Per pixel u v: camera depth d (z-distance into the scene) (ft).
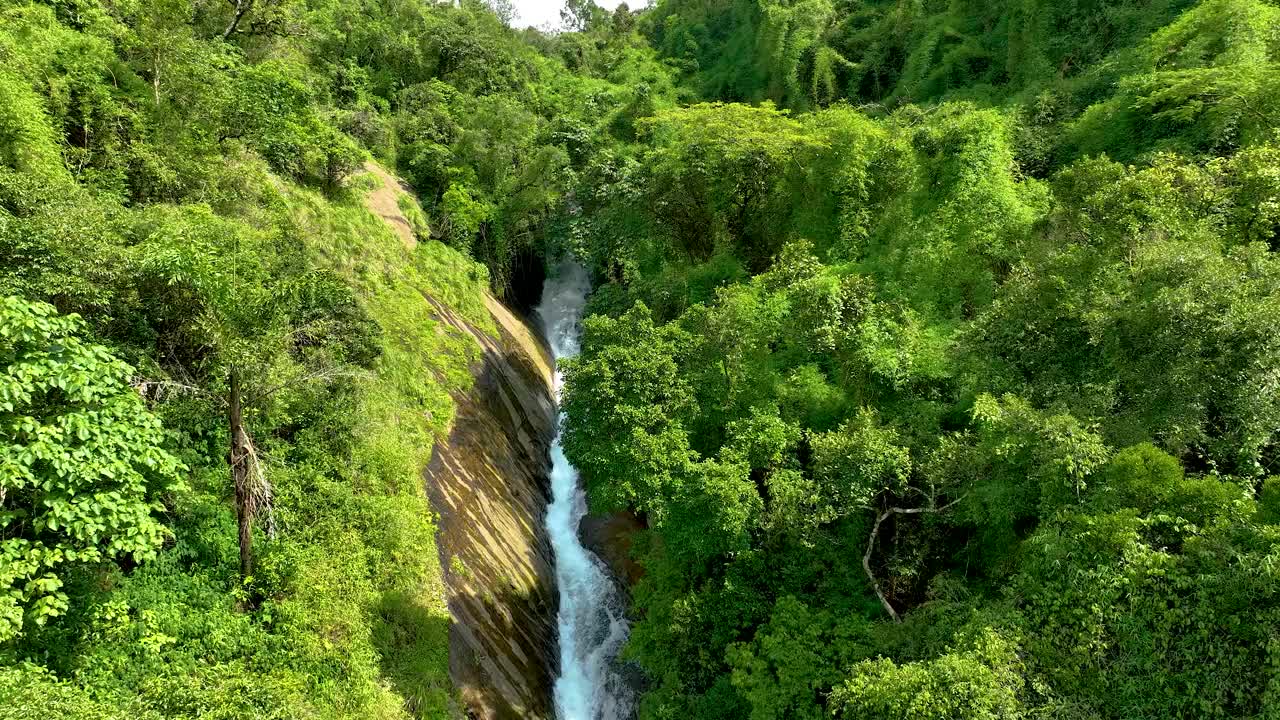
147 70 66.33
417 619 49.08
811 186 83.20
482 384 82.79
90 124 56.08
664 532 51.39
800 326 58.95
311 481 50.85
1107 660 32.89
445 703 45.91
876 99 147.84
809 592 51.62
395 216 98.27
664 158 101.71
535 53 212.64
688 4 234.79
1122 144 74.69
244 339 40.22
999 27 127.44
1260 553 29.78
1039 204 66.44
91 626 33.71
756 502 48.57
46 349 32.45
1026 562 39.09
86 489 32.07
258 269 46.16
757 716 44.21
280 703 33.99
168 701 31.14
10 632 27.27
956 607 41.50
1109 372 43.24
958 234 65.51
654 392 54.70
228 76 73.10
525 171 129.70
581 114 172.24
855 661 43.91
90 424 31.76
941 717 30.99
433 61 155.33
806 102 151.02
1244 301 36.65
